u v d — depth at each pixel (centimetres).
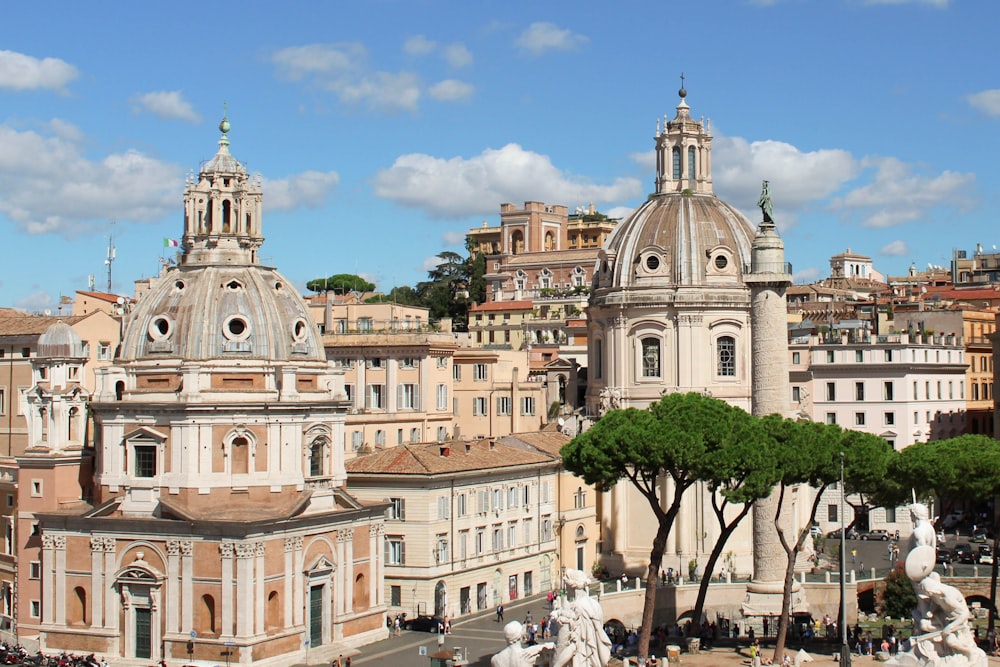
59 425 10644
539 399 16100
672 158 14025
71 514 10119
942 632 4688
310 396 10494
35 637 10369
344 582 10481
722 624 10756
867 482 9769
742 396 13312
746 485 9012
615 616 10944
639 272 13450
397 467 11344
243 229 10919
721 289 13288
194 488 9900
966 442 10562
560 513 13050
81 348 10969
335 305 17175
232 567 9594
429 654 10019
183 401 9950
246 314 10388
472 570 11731
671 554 13138
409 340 14738
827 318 18700
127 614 9944
